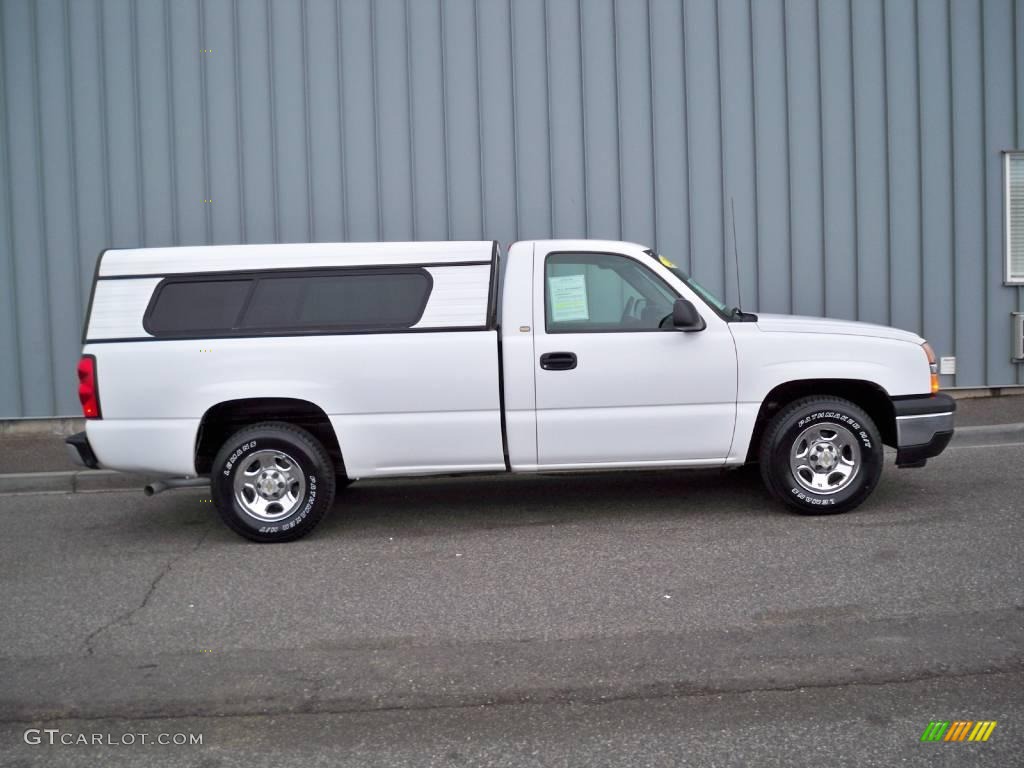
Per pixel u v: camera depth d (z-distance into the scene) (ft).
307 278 22.12
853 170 36.52
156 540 22.84
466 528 22.88
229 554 21.31
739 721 12.72
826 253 36.68
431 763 11.90
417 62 35.83
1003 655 14.43
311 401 21.65
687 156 36.29
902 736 12.21
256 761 12.08
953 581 17.61
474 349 21.65
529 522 23.21
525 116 36.04
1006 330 37.29
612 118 36.11
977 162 36.70
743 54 36.09
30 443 34.60
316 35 35.65
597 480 27.63
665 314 22.27
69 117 35.68
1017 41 36.42
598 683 13.93
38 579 19.79
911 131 36.52
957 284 36.99
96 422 21.75
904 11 36.17
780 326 22.27
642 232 36.45
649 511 23.79
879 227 36.70
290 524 21.85
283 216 36.06
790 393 23.18
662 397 21.95
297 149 35.91
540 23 35.83
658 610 16.69
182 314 21.89
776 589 17.52
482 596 17.76
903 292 36.88
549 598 17.52
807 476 22.57
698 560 19.45
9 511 26.53
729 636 15.42
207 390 21.54
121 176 35.86
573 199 36.29
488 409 21.85
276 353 21.59
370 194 36.06
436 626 16.31
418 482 28.35
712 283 36.60
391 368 21.66
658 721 12.79
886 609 16.34
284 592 18.39
